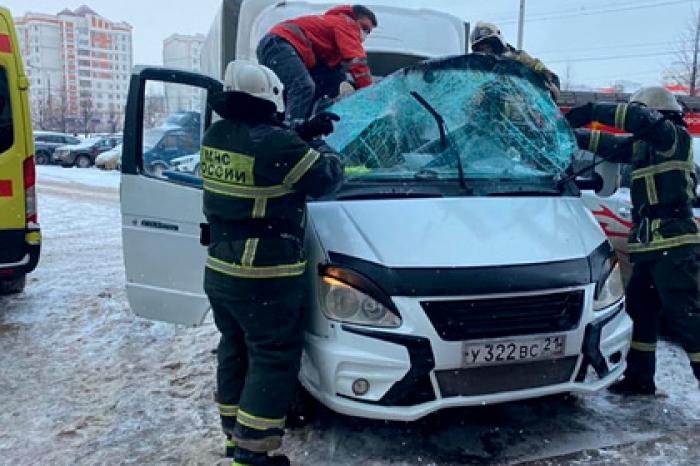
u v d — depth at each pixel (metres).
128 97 4.24
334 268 3.34
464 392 3.29
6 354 5.19
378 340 3.23
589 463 3.46
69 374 4.78
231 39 5.77
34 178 6.00
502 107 4.20
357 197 3.74
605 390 4.38
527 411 4.07
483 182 3.97
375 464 3.47
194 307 4.26
